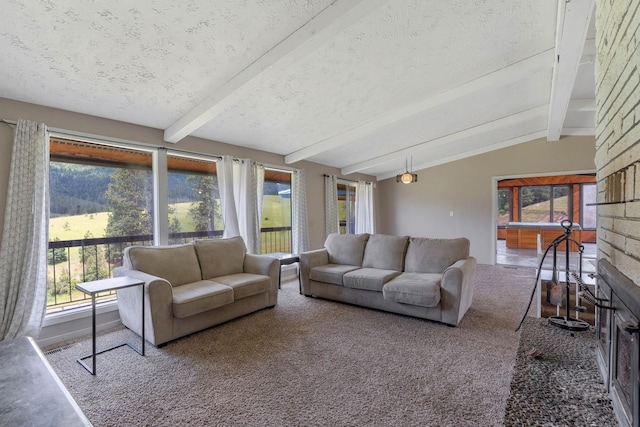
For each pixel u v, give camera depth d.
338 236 4.47
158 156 3.65
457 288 2.96
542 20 2.64
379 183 8.19
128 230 3.48
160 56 2.45
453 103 4.20
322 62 2.88
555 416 1.65
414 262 3.71
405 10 2.36
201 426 1.66
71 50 2.25
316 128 4.35
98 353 2.51
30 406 0.99
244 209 4.51
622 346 1.48
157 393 1.96
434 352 2.47
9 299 2.52
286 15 2.22
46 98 2.73
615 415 1.61
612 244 1.71
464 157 6.85
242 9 2.11
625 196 1.43
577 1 2.06
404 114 3.99
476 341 2.65
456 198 7.01
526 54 3.13
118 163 3.40
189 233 4.04
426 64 3.09
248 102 3.40
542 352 2.35
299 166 5.68
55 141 2.98
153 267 3.05
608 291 1.73
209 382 2.08
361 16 2.14
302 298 4.06
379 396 1.90
